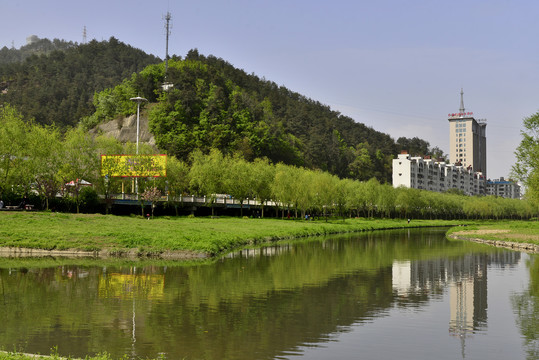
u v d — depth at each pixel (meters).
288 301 28.48
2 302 27.66
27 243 51.97
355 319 24.64
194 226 73.69
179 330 22.08
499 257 54.16
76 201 87.81
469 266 46.06
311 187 125.00
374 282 35.72
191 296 29.58
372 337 21.53
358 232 106.56
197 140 198.50
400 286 34.28
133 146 114.56
